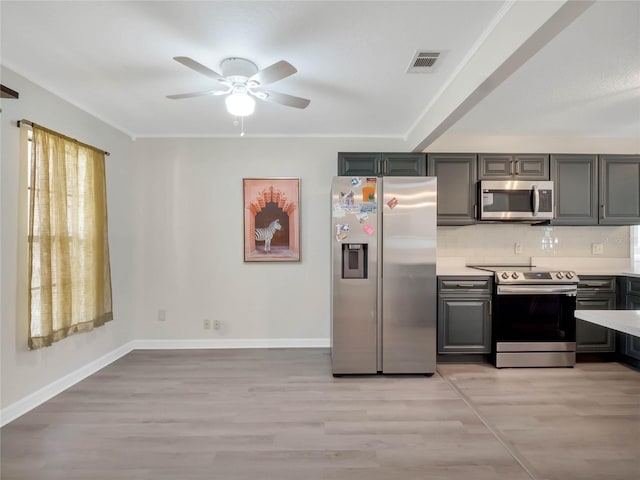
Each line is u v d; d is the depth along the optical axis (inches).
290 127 137.2
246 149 147.4
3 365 86.6
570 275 125.8
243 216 146.9
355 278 117.4
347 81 96.3
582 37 74.2
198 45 79.1
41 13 67.6
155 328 146.3
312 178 148.0
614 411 93.7
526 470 69.9
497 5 65.2
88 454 74.5
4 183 87.2
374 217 117.1
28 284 91.6
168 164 146.3
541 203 134.3
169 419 88.9
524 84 97.5
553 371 122.0
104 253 121.7
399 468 70.4
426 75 92.7
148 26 72.2
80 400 99.1
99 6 65.6
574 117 124.0
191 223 146.6
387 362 117.0
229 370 121.8
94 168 117.0
